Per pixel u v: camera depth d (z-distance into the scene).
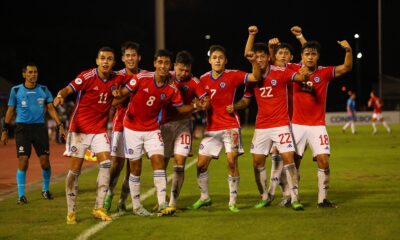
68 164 17.06
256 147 9.00
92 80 8.09
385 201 9.46
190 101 9.06
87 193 10.91
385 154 17.69
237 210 8.77
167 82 8.41
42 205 9.66
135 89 8.27
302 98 8.98
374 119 28.69
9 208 9.39
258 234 7.19
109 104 8.33
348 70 8.83
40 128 10.27
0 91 26.73
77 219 8.33
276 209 8.88
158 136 8.56
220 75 8.77
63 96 8.02
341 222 7.77
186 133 8.89
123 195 8.98
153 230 7.50
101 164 8.30
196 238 7.03
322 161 8.91
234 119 8.92
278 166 9.17
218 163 15.84
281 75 8.72
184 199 10.05
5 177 14.06
